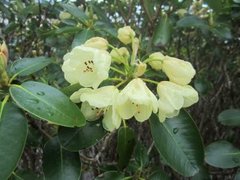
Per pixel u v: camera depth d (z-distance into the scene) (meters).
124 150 0.34
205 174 0.38
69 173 0.31
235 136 0.67
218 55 0.71
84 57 0.28
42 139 0.39
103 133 0.31
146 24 0.63
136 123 0.61
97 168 0.41
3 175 0.25
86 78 0.28
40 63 0.34
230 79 0.73
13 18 0.68
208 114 0.70
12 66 0.33
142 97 0.27
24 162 0.52
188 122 0.33
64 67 0.29
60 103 0.27
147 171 0.38
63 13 0.62
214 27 0.60
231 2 0.62
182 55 0.75
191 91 0.30
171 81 0.30
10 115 0.27
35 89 0.28
